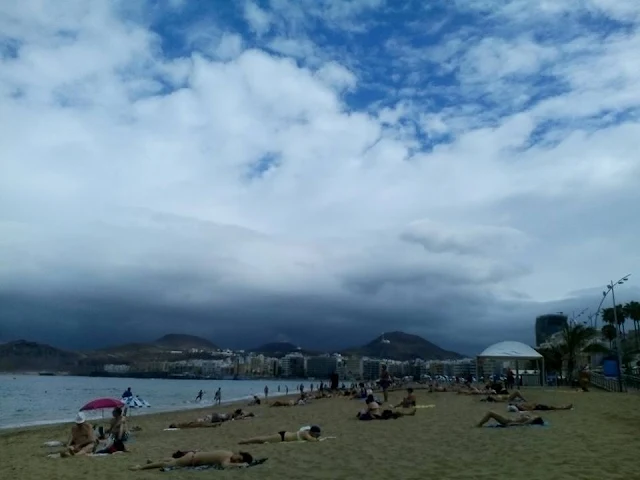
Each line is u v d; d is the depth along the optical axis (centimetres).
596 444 1197
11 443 2197
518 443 1260
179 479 1061
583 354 6191
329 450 1352
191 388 13788
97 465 1365
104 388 12662
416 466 1041
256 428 2264
